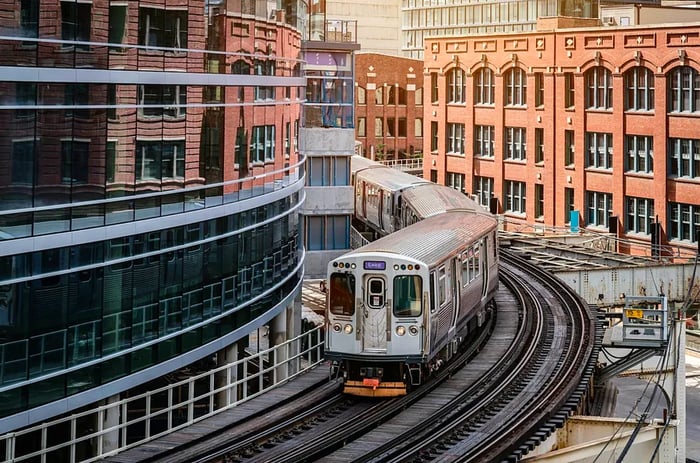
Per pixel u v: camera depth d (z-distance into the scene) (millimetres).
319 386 31562
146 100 27484
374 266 29312
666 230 64500
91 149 25578
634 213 67188
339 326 29672
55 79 24344
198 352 29906
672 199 64000
